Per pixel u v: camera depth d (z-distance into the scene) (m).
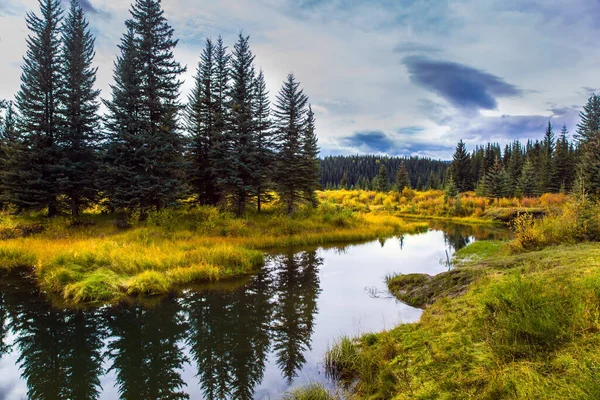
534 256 8.88
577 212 11.03
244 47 25.97
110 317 8.62
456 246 21.00
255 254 14.99
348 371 5.60
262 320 8.45
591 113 54.81
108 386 5.73
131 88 20.14
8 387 5.62
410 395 4.14
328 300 9.93
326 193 61.12
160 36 21.30
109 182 20.27
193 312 9.00
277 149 28.28
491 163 73.25
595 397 2.72
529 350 3.94
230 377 5.94
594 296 4.40
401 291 10.34
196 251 14.16
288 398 5.08
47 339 7.39
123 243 14.90
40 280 11.31
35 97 20.75
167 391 5.57
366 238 24.12
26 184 20.31
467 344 4.84
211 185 26.47
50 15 21.47
